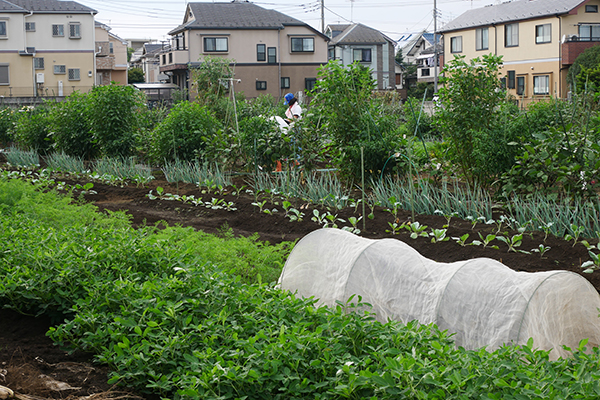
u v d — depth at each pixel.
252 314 3.68
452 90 9.23
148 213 8.29
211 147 11.23
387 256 4.33
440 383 2.65
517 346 3.18
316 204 8.32
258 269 5.26
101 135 13.46
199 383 2.88
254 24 44.53
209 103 19.28
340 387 2.76
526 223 6.39
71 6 43.41
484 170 8.30
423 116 16.89
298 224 7.47
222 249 5.38
